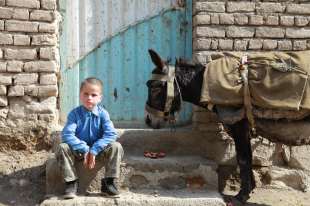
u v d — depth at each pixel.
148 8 6.12
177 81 5.08
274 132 4.95
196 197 4.93
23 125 5.63
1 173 5.41
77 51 6.04
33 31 5.57
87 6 6.04
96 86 4.92
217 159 5.74
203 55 5.75
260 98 4.83
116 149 4.92
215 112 5.23
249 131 5.13
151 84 5.06
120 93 6.13
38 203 5.01
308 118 4.91
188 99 5.18
